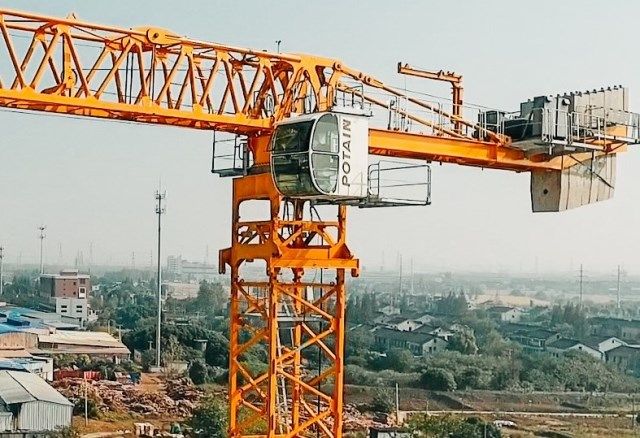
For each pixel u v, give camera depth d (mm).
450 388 87312
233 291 28062
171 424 60250
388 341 134000
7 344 84938
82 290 175375
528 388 91625
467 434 60094
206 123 25922
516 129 32406
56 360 82875
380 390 81062
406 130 29859
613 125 33781
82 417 60500
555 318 176750
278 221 26750
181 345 94375
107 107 23922
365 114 26312
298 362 27922
